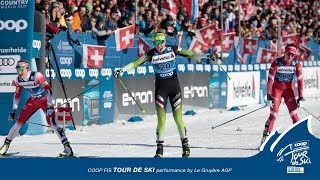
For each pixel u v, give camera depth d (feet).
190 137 87.25
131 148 75.56
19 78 67.92
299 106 74.74
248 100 148.66
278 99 75.20
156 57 65.46
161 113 65.10
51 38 94.53
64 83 98.48
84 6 108.27
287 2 189.37
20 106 88.58
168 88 65.62
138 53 117.19
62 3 104.83
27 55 88.53
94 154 69.92
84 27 107.24
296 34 168.76
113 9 114.21
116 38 110.93
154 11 124.36
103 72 106.42
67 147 66.18
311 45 184.24
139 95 115.75
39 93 68.23
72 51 101.76
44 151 72.64
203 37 132.77
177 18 130.41
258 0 173.88
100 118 105.81
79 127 99.66
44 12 98.22
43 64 93.25
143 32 122.72
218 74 136.98
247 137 87.04
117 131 95.76
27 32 88.53
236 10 157.69
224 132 93.66
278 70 75.15
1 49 89.45
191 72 128.06
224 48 138.41
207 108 134.10
